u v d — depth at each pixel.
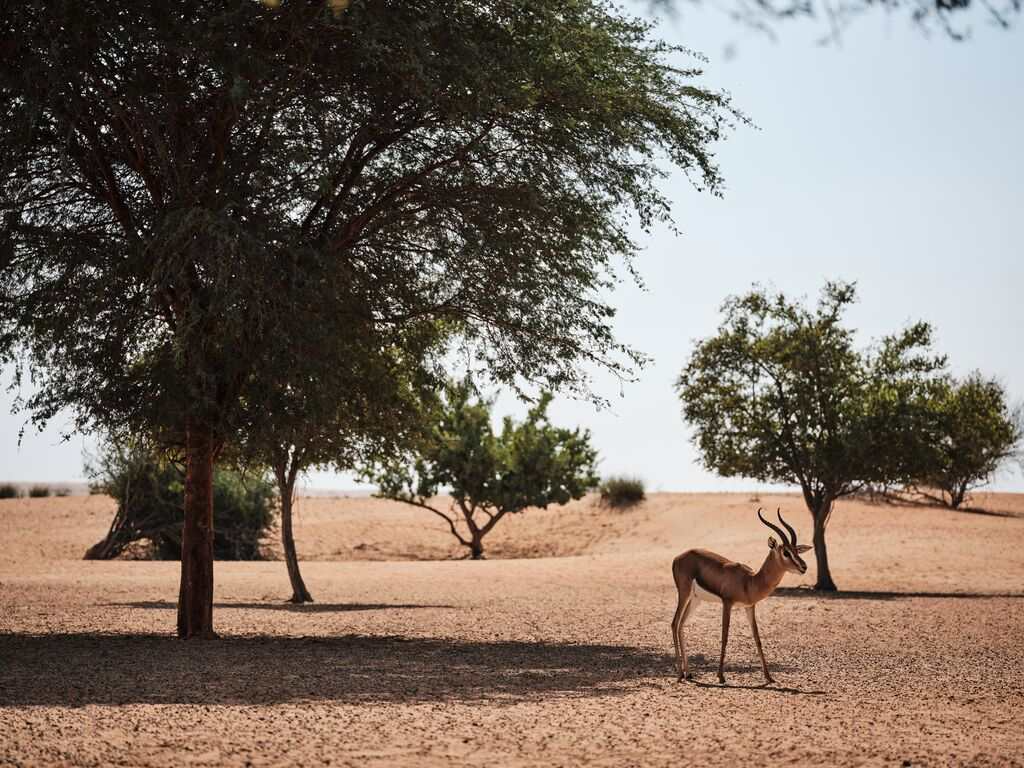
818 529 32.28
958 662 16.08
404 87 16.80
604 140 18.47
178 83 16.56
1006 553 40.62
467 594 29.52
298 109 17.39
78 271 17.03
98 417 17.41
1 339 17.03
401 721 10.38
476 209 18.75
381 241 19.22
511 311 19.27
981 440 32.59
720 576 13.65
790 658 16.50
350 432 20.88
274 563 42.97
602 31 18.45
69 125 15.94
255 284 15.76
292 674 14.06
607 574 36.75
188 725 9.92
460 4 17.00
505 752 8.94
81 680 13.25
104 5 15.38
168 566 40.25
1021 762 8.47
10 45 15.49
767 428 32.38
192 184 17.09
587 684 13.59
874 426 31.47
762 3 4.03
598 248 19.33
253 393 17.30
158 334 18.17
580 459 50.47
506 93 16.77
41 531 52.34
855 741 9.42
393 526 58.72
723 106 19.06
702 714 11.02
